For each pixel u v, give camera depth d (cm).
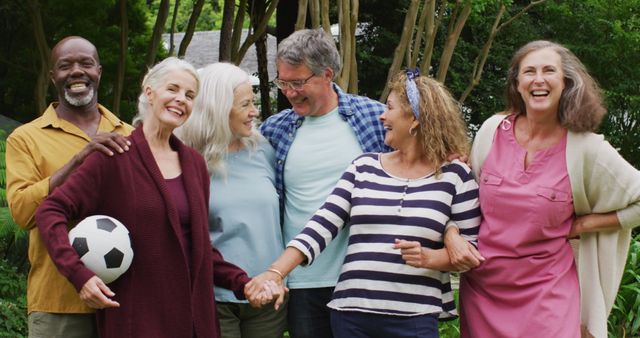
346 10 633
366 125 411
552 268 370
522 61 378
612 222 371
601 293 378
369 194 370
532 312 367
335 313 372
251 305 369
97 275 322
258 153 406
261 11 1046
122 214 333
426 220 361
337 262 398
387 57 1335
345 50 636
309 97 399
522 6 1370
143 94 355
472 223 374
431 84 376
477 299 382
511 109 393
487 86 1355
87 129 388
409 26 691
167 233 335
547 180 370
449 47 743
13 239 728
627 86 1317
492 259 372
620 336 598
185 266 336
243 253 387
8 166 370
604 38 1331
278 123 419
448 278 375
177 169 352
